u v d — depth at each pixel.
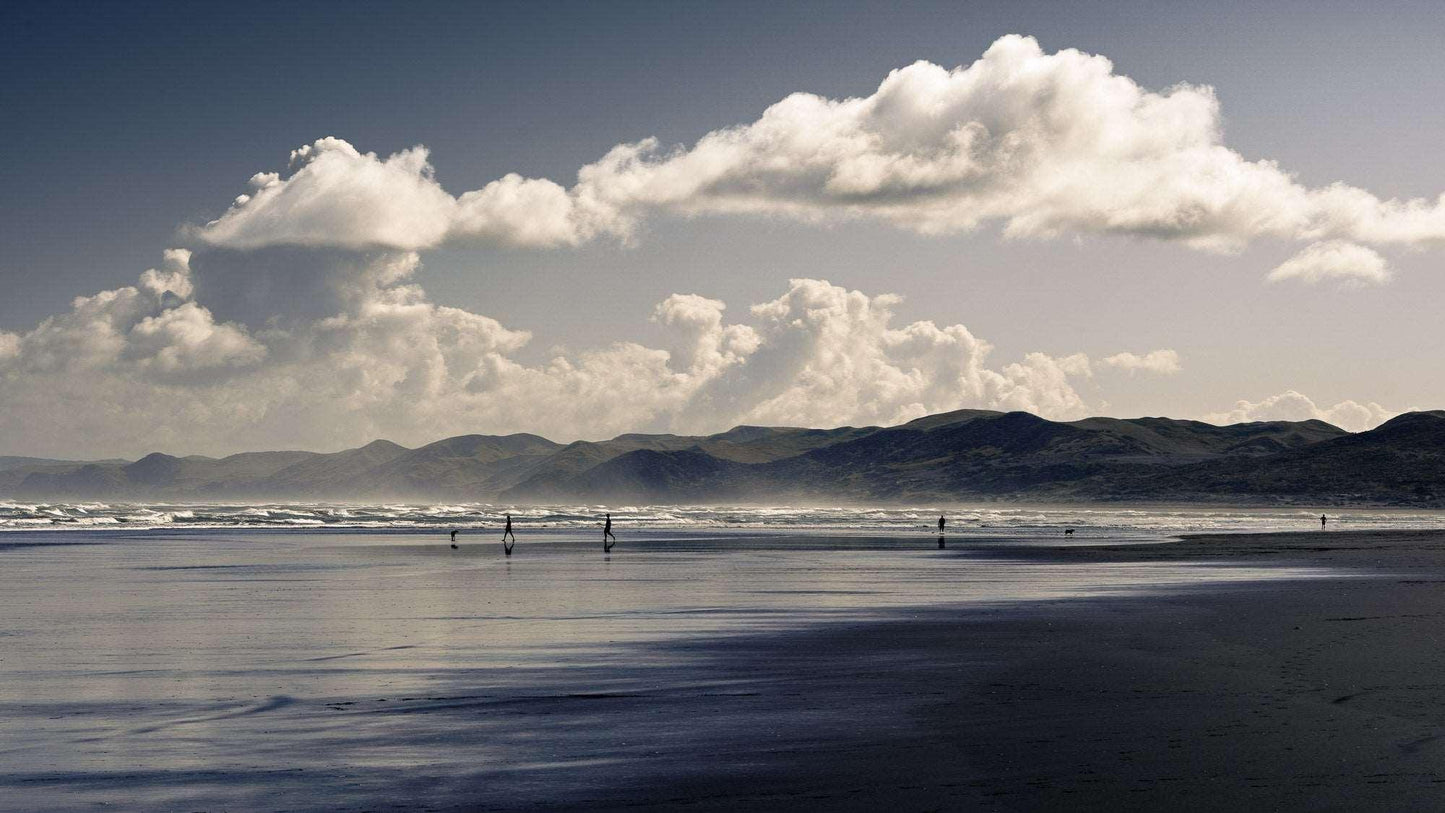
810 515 165.88
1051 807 9.81
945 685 15.98
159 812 10.04
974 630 22.75
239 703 15.15
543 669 17.95
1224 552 58.78
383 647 20.70
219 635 22.66
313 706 14.91
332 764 11.70
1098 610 26.75
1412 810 9.60
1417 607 27.14
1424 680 16.02
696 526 115.62
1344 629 22.36
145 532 91.06
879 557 53.97
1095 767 11.12
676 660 18.83
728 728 13.23
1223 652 19.00
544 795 10.41
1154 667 17.39
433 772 11.31
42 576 40.69
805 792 10.38
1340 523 135.75
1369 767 11.02
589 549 64.31
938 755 11.71
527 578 39.66
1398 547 65.25
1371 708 13.95
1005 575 40.44
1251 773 10.82
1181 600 29.44
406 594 32.59
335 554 57.75
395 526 112.12
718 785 10.67
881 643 20.77
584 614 26.64
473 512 167.88
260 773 11.35
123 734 13.23
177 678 17.23
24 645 21.16
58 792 10.71
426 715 14.24
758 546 67.69
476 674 17.50
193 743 12.73
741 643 20.97
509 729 13.33
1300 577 38.75
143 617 26.20
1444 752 11.62
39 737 13.07
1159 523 128.50
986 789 10.40
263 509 188.38
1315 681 15.98
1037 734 12.65
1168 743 12.11
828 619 25.17
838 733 12.86
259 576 40.81
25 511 128.25
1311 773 10.80
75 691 16.12
